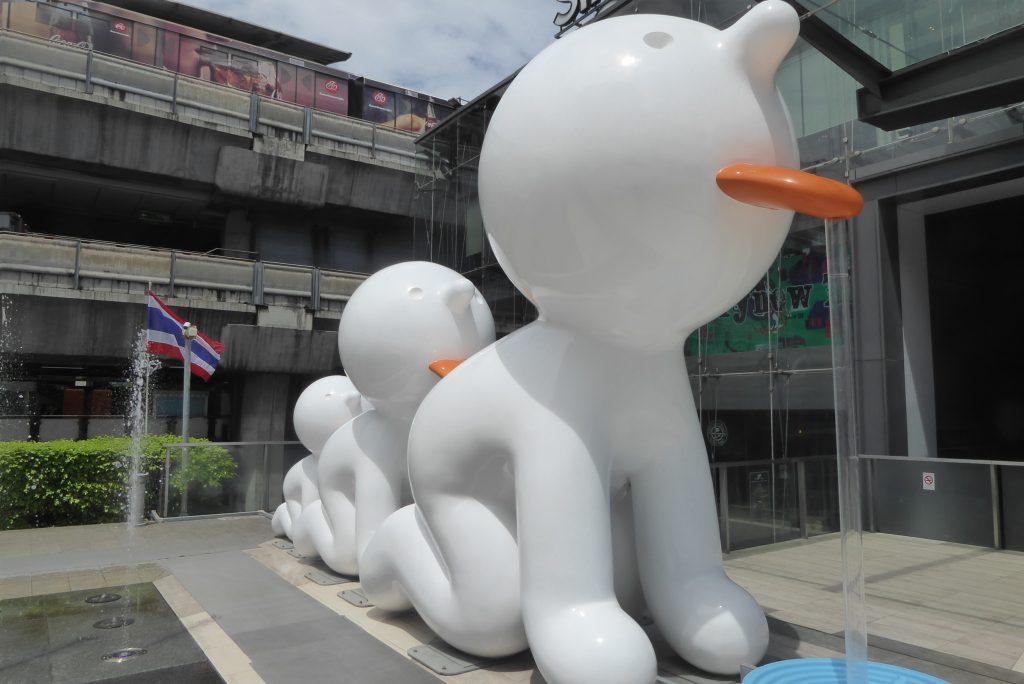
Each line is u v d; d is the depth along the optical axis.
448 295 4.92
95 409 15.98
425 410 3.83
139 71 14.62
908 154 8.13
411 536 4.18
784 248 9.23
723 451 9.76
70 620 4.73
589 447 3.31
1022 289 10.66
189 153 15.30
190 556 6.78
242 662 3.89
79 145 14.16
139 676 3.73
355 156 17.25
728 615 3.36
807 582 5.56
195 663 3.90
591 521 3.22
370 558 4.49
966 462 7.12
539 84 3.16
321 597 5.23
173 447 9.25
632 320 3.23
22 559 6.71
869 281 8.55
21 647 4.21
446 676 3.62
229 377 16.80
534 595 3.19
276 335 15.07
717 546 3.65
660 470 3.63
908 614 4.66
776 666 3.19
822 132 8.88
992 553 6.66
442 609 3.78
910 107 5.50
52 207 16.91
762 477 7.10
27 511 8.81
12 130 13.50
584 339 3.42
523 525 3.27
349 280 16.27
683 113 2.87
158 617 4.78
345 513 5.55
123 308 13.57
